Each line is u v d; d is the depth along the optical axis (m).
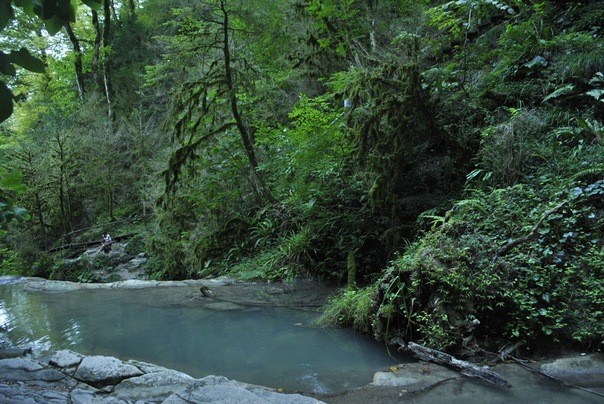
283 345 4.53
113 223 15.54
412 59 7.38
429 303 4.25
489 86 7.51
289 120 11.22
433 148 7.27
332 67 11.20
